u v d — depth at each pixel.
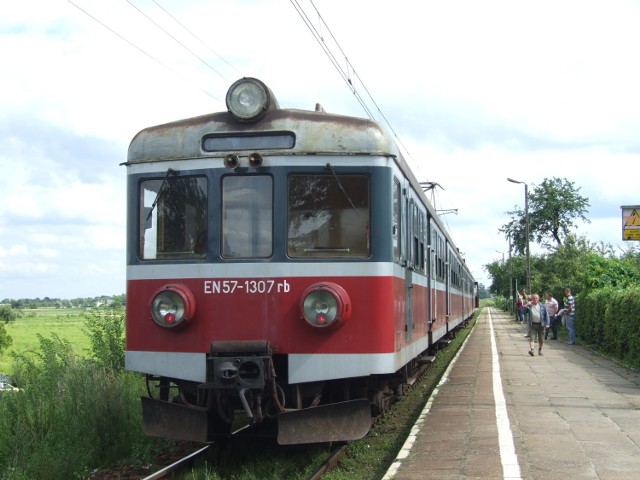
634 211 15.20
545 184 68.69
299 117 8.12
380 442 9.64
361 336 7.86
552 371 16.64
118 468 8.89
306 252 7.96
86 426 9.51
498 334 34.91
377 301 7.91
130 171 8.46
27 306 141.12
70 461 8.47
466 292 38.31
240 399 7.74
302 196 8.02
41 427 9.80
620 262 30.05
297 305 7.88
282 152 8.01
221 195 8.08
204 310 7.99
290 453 8.83
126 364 8.31
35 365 12.30
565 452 7.92
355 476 7.88
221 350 7.84
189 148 8.23
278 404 7.69
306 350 7.84
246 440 9.49
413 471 7.19
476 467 7.29
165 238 8.26
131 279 8.34
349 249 7.98
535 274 48.06
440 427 9.42
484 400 11.80
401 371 10.83
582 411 10.70
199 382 8.01
